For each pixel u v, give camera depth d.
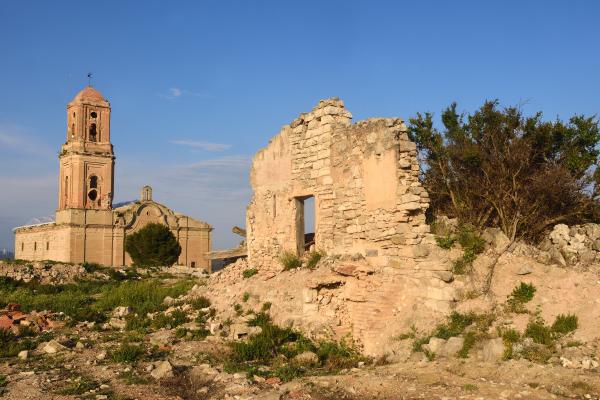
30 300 27.38
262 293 18.84
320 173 18.53
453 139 21.12
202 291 22.38
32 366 13.52
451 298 13.95
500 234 15.20
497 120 20.66
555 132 19.58
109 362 13.95
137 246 74.31
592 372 10.38
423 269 14.73
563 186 18.02
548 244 15.50
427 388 10.41
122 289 31.03
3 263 42.72
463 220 17.86
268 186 21.09
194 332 17.55
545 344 11.67
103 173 77.25
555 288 13.20
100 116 78.50
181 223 81.69
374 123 16.58
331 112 18.44
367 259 16.31
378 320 14.94
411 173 15.76
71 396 10.85
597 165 18.97
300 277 17.91
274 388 11.16
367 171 16.73
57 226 75.31
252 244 21.75
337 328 15.88
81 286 36.41
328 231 18.06
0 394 10.95
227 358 14.22
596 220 18.23
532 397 9.54
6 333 17.16
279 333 15.95
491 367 11.16
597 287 12.79
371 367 12.77
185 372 12.77
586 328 11.74
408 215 15.54
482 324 12.88
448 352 12.34
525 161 18.77
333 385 11.02
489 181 18.91
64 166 78.12
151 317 20.64
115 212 76.69
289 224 19.88
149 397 10.82
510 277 13.98
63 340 16.42
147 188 80.81
